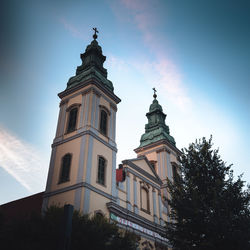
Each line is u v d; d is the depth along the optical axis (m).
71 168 29.48
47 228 19.30
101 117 33.94
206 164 23.78
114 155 32.97
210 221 20.23
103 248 19.81
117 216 29.28
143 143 48.59
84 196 26.56
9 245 18.97
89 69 38.12
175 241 21.73
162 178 42.84
